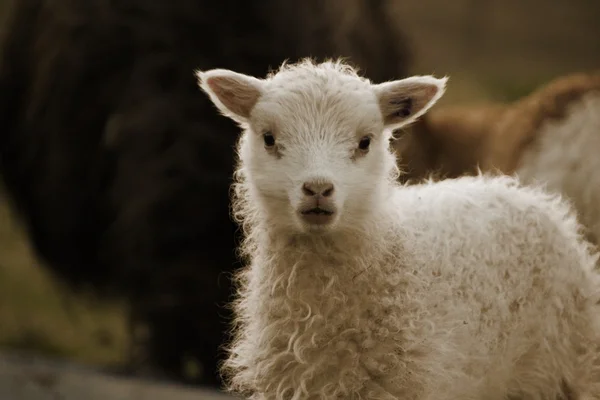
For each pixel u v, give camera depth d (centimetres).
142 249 1481
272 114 775
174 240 1480
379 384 759
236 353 843
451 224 811
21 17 1677
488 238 810
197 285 1481
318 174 733
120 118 1498
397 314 762
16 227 2130
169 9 1533
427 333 757
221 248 1490
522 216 837
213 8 1527
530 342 820
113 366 1515
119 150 1500
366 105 776
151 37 1527
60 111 1589
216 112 1495
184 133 1485
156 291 1484
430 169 1458
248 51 1523
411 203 830
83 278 1684
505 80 2680
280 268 780
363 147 778
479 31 3036
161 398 1167
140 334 1548
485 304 792
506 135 1428
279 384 773
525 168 1360
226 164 1485
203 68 1517
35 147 1638
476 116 1515
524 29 3081
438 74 2678
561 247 842
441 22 3053
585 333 845
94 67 1563
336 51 1547
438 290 778
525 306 816
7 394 1188
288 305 772
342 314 764
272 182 764
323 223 736
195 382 1485
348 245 771
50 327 1820
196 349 1505
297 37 1533
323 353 764
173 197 1473
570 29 3127
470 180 901
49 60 1600
